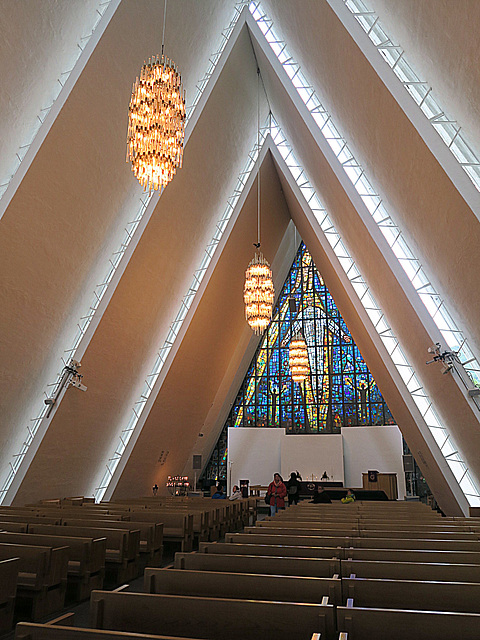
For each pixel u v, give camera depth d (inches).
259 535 225.8
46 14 327.3
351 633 100.0
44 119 353.4
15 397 452.4
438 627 96.5
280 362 1046.4
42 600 202.4
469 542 215.2
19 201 354.9
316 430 994.7
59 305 452.1
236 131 581.3
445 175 280.8
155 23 400.8
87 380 506.6
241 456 957.2
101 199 436.5
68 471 556.7
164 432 700.7
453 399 428.1
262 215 710.5
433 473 571.8
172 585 139.6
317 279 1067.9
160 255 537.3
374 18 321.1
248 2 493.7
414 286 415.5
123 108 404.5
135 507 445.1
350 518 337.1
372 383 990.4
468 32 219.8
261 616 107.1
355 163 445.7
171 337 645.3
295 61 476.7
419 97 311.9
